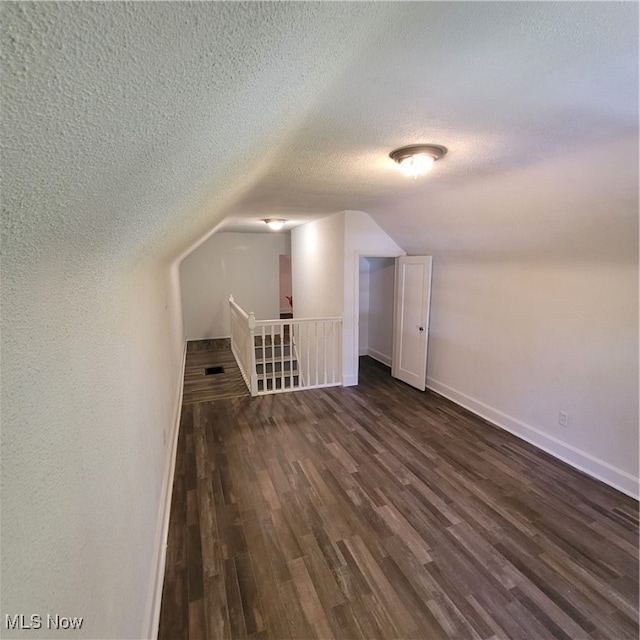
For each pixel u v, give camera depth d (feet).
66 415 2.59
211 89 1.97
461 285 13.60
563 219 8.41
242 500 8.45
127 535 4.27
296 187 9.81
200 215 6.93
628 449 8.74
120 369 4.35
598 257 8.90
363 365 19.72
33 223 1.79
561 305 10.09
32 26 1.03
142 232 3.91
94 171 1.87
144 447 5.82
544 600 5.93
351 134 5.96
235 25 1.55
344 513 7.99
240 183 6.67
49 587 2.21
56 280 2.45
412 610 5.76
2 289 1.76
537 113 5.12
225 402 14.39
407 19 3.06
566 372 10.05
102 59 1.27
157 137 2.06
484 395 12.91
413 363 16.02
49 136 1.42
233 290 25.93
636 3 2.97
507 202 9.00
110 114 1.56
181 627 5.51
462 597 5.98
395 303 16.84
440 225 12.00
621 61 3.86
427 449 10.75
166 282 11.78
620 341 8.79
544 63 3.89
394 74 4.09
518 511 8.06
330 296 16.81
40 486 2.14
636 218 7.23
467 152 6.72
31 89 1.21
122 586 3.94
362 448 10.80
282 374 15.56
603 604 5.86
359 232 15.06
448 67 3.96
